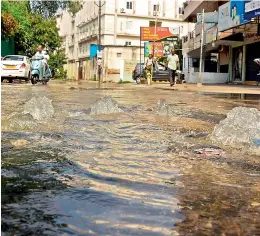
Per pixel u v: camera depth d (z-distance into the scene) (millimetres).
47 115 4570
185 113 5469
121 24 47531
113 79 43219
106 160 2404
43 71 17891
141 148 2824
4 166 2139
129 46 43500
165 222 1404
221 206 1606
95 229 1316
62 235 1257
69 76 65500
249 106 6973
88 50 54344
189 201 1658
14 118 4000
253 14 16094
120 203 1593
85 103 6730
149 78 22672
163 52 31000
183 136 3389
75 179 1934
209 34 24703
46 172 2047
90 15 53312
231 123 3518
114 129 3727
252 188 1885
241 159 2531
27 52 33031
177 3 49750
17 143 2828
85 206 1538
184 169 2242
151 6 48625
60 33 71750
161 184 1913
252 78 22312
